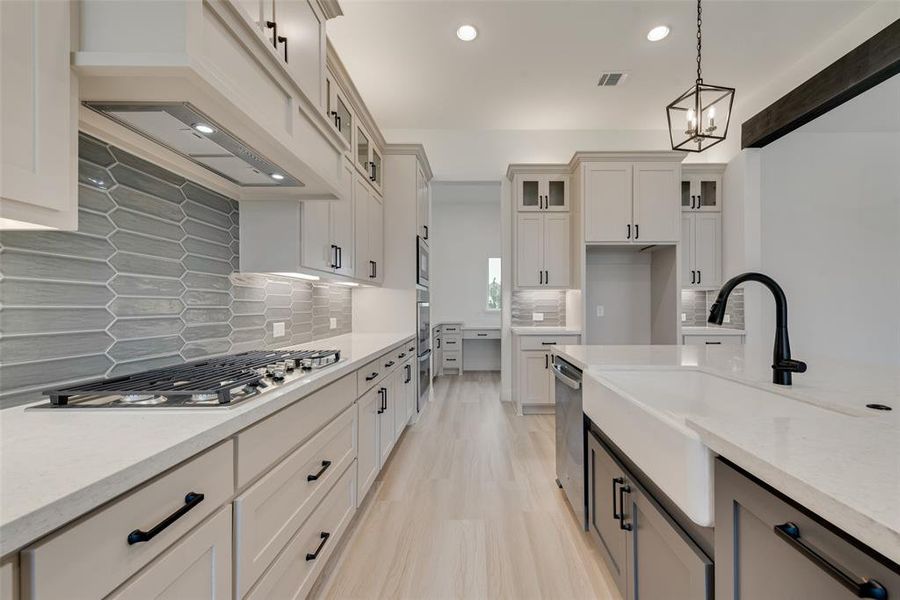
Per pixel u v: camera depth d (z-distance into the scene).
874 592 0.45
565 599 1.49
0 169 0.67
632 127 4.44
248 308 2.03
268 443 1.08
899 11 2.56
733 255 4.02
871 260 3.90
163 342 1.46
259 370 1.44
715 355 1.95
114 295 1.26
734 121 4.04
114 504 0.62
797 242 3.90
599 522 1.62
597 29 2.84
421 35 2.89
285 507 1.17
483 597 1.50
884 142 3.88
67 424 0.85
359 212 2.89
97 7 0.83
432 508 2.14
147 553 0.69
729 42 3.00
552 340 3.94
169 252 1.50
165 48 0.83
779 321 1.24
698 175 4.18
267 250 1.93
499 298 6.68
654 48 3.06
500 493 2.31
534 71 3.36
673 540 0.98
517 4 2.60
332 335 3.17
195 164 1.45
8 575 0.49
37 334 1.03
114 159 1.26
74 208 0.83
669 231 3.87
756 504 0.66
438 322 6.35
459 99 3.82
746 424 0.81
